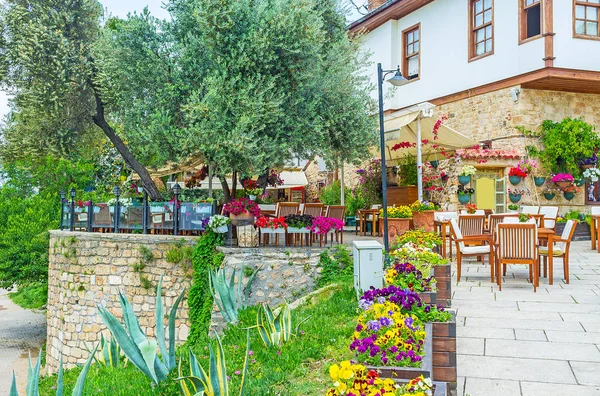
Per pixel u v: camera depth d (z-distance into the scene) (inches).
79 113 456.8
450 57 636.1
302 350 203.8
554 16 524.1
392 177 653.9
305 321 244.7
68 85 414.6
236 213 368.5
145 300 426.6
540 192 559.2
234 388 166.6
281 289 364.5
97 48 402.9
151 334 421.4
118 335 178.4
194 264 379.6
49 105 421.1
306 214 410.3
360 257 274.8
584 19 541.3
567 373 180.1
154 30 386.0
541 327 231.3
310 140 386.6
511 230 307.4
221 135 329.7
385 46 732.0
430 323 177.9
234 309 289.0
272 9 352.2
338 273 374.6
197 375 154.2
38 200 767.1
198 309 367.6
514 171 543.2
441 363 171.5
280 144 361.7
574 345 207.0
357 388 121.0
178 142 354.0
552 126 556.4
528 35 559.2
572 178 550.0
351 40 546.3
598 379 174.1
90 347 457.1
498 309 263.7
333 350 199.9
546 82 535.2
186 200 495.8
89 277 463.8
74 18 446.6
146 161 496.7
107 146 799.1
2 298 1051.9
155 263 423.2
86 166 817.5
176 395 175.0
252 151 340.2
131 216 454.9
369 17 739.4
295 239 396.2
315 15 369.1
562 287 312.3
